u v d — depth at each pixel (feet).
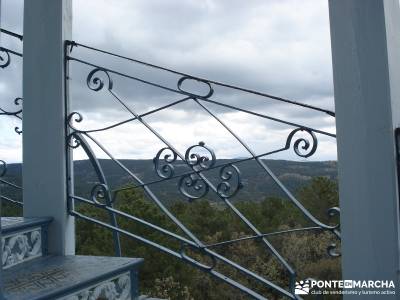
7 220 8.21
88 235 46.96
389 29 6.83
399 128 6.75
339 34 7.08
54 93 8.96
